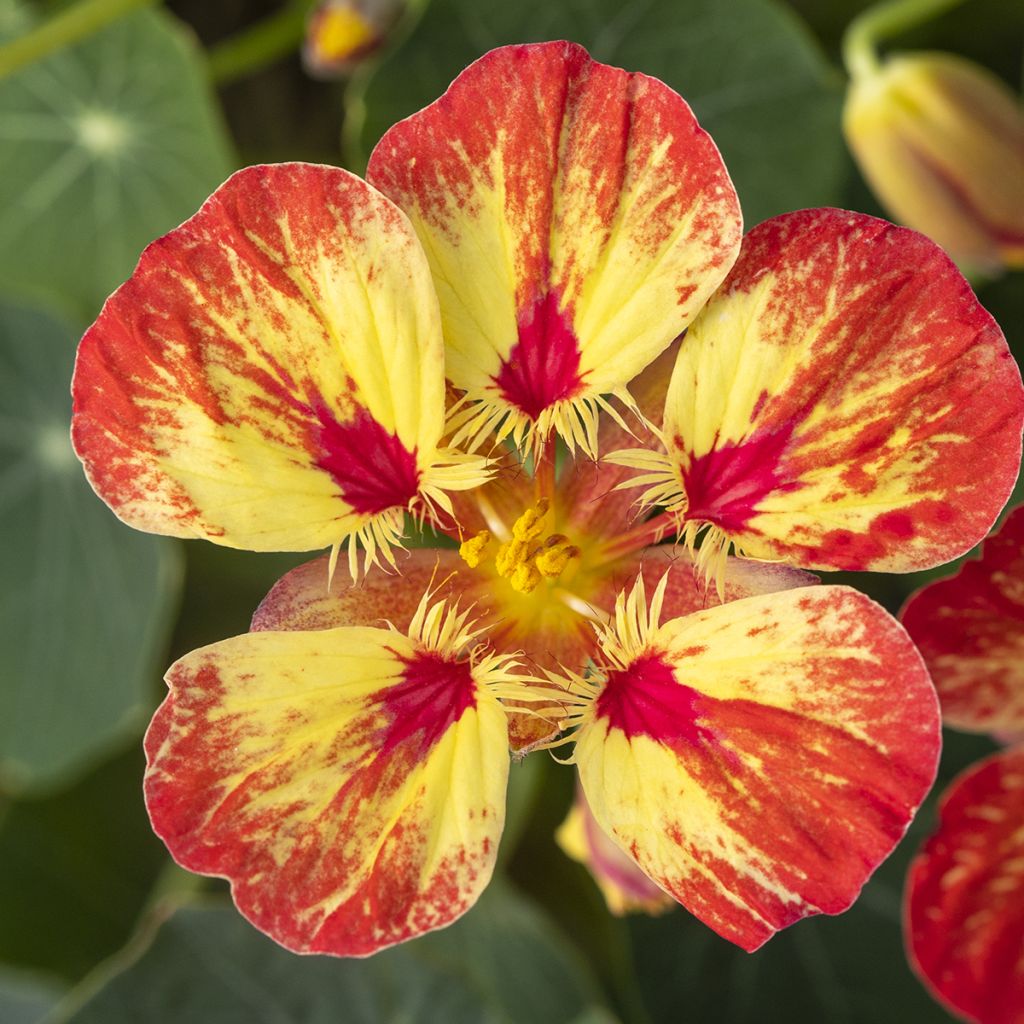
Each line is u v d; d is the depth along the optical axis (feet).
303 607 0.82
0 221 1.04
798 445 0.80
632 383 0.82
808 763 0.79
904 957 1.00
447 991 0.97
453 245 0.80
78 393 0.79
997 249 0.97
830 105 0.97
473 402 0.81
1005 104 0.97
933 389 0.79
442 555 0.84
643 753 0.80
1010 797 0.89
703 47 0.96
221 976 0.98
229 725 0.79
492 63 0.78
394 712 0.81
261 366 0.80
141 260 0.79
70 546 1.10
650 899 0.88
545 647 0.84
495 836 0.80
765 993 1.00
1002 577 0.85
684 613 0.83
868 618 0.79
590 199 0.79
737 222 0.79
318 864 0.79
